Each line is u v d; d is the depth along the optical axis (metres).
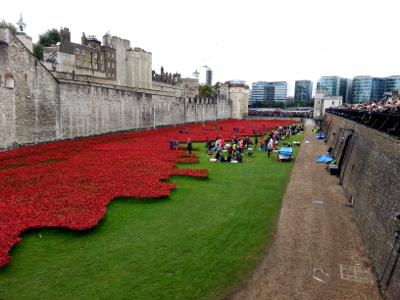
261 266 9.13
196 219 12.65
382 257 8.93
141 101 49.41
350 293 8.00
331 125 41.59
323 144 39.47
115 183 16.27
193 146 34.28
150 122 52.78
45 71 30.45
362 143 16.47
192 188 17.08
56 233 10.74
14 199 13.23
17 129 27.55
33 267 8.67
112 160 22.75
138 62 70.31
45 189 14.84
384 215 9.96
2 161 21.81
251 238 10.99
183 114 66.25
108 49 65.94
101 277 8.29
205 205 14.38
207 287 8.01
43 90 30.34
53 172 18.36
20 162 21.48
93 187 15.41
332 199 15.91
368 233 10.81
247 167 23.38
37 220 11.18
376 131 14.46
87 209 12.39
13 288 7.69
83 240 10.41
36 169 19.03
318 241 10.93
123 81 70.88
